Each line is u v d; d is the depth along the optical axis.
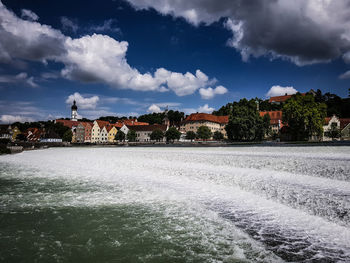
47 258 7.81
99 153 47.75
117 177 21.31
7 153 59.91
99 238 9.20
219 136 117.69
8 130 138.25
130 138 123.62
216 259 7.49
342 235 8.55
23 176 23.05
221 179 18.59
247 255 7.61
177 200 13.83
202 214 11.47
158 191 15.96
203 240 8.82
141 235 9.38
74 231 9.86
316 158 24.30
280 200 13.02
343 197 11.95
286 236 8.71
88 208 12.70
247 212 11.43
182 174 21.36
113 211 12.18
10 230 10.01
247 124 72.69
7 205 13.36
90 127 139.75
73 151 59.03
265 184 15.94
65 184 18.81
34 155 51.03
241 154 32.88
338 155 26.80
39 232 9.80
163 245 8.55
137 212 11.98
